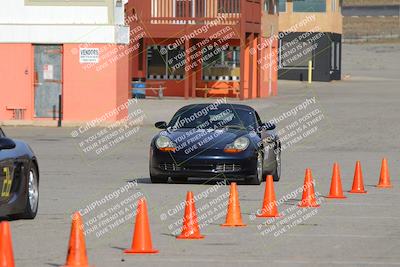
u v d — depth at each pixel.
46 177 44.75
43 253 24.86
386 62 181.25
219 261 23.72
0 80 73.75
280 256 24.50
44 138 64.81
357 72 164.00
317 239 27.38
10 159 29.17
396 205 35.47
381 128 72.94
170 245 26.09
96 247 25.84
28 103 73.56
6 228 19.64
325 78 138.88
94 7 72.88
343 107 91.69
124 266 22.94
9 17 73.44
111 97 72.88
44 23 73.06
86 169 48.69
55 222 30.52
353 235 28.14
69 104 73.19
